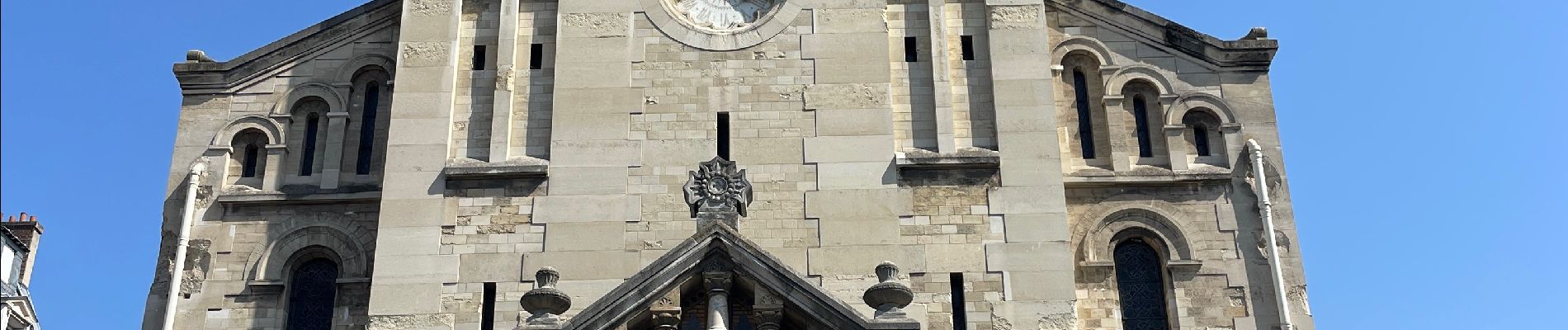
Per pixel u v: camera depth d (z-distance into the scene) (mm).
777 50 36219
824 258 33625
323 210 35781
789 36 36375
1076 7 37906
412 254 33844
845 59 36062
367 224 35562
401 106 35500
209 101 37250
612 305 29266
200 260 35094
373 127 37156
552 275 29891
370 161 36625
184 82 37438
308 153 36906
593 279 33469
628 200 34375
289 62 37781
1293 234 35031
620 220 34156
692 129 35281
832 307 29125
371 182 36156
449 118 35500
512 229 34156
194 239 35312
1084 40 37562
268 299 34688
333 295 35219
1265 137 36312
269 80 37594
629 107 35500
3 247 45406
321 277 35469
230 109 37156
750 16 37156
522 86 36188
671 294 29547
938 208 34219
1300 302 34281
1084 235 35062
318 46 37938
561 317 32969
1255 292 34406
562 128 35250
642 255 33750
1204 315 34156
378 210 35719
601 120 35344
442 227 34156
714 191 31922
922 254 33688
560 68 36000
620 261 33688
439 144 35094
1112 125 36406
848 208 34188
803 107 35438
